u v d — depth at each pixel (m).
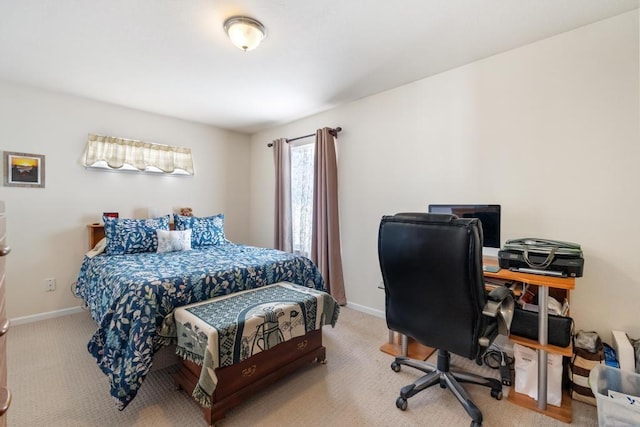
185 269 2.17
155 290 1.78
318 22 1.82
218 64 2.36
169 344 1.76
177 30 1.90
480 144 2.34
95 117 3.15
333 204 3.24
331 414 1.60
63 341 2.38
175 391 1.78
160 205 3.64
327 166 3.23
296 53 2.20
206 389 1.44
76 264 3.04
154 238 3.01
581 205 1.92
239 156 4.46
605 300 1.85
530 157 2.11
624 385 1.46
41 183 2.84
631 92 1.76
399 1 1.64
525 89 2.12
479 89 2.33
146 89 2.85
